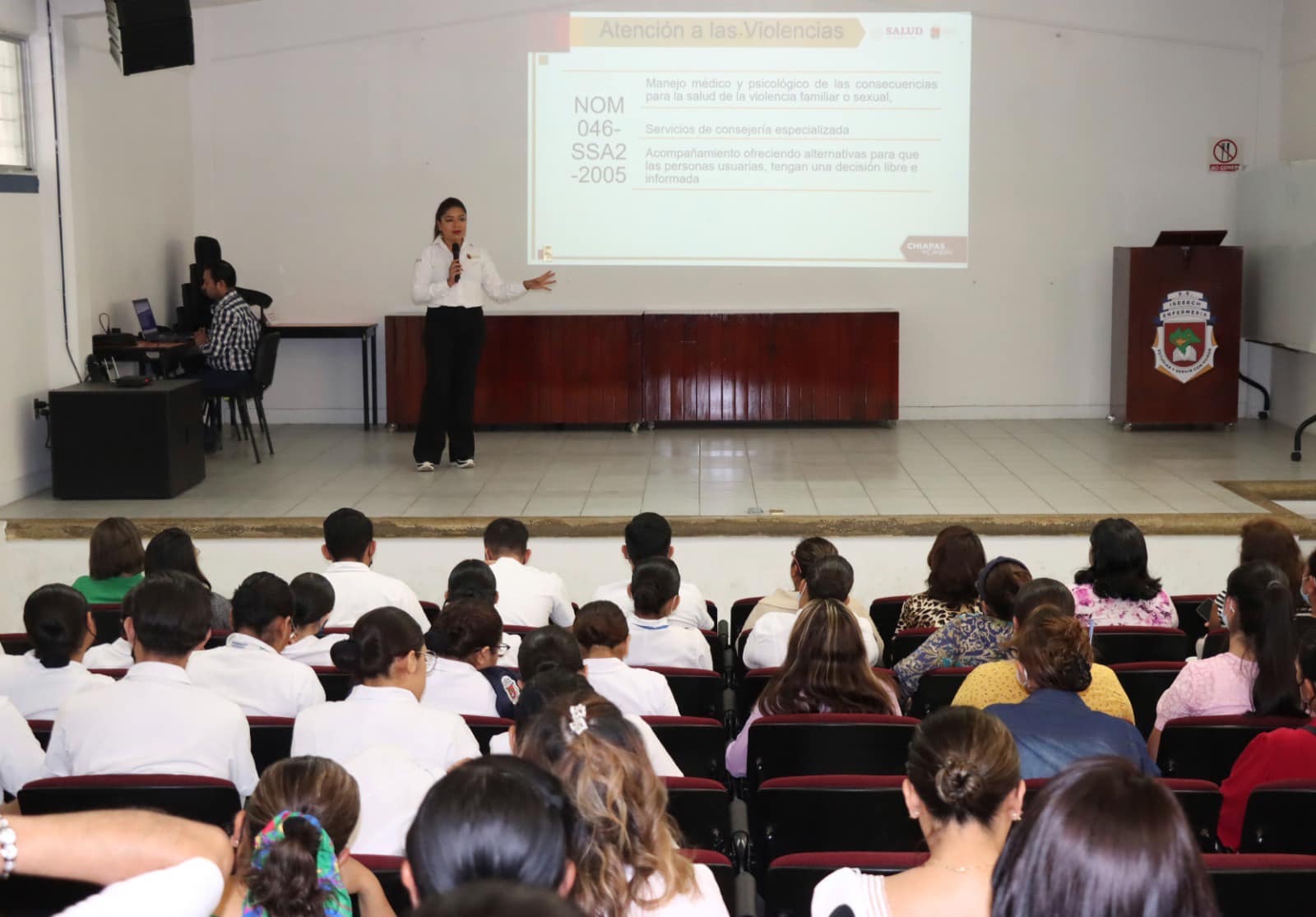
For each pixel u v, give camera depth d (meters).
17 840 0.81
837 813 2.42
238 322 7.98
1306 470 7.67
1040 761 2.49
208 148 9.57
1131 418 9.15
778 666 3.71
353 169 9.62
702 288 9.64
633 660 3.77
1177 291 9.00
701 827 2.51
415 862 1.08
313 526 6.35
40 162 7.00
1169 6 9.37
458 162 9.60
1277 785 2.30
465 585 3.82
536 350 9.34
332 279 9.72
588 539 6.44
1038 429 9.30
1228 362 9.05
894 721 2.81
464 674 3.11
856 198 9.54
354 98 9.55
